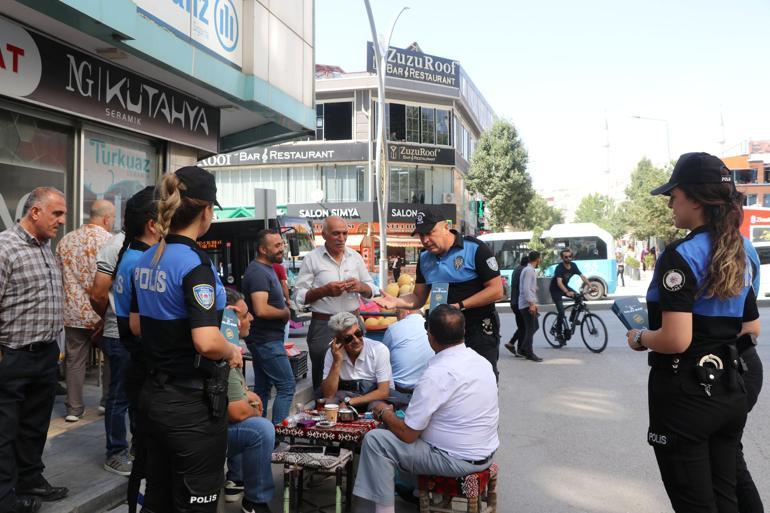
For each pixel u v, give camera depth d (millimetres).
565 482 4855
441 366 3703
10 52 6398
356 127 34250
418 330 5527
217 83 8883
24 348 3893
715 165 2715
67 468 4680
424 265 5082
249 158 33969
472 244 4797
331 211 33250
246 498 3951
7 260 3850
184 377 2689
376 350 5148
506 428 6441
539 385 8594
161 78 8484
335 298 5848
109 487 4301
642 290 31234
